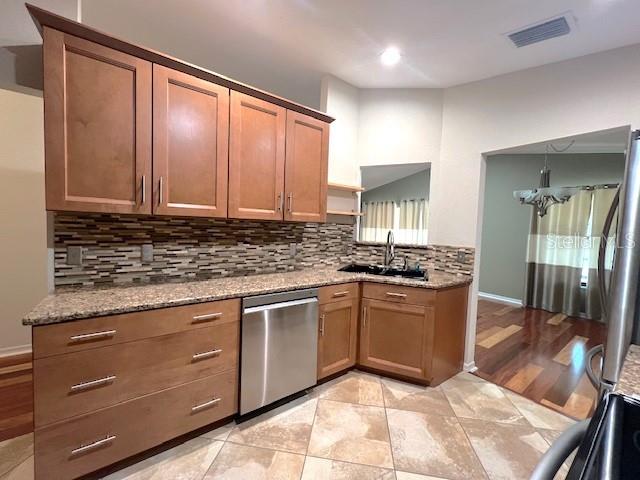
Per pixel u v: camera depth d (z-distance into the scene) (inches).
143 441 66.1
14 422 79.4
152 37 96.8
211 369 75.0
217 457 69.4
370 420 84.4
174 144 76.4
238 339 79.3
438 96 123.9
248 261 106.8
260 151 93.0
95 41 64.8
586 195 195.2
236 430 78.7
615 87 87.0
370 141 131.3
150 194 73.4
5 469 64.8
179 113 76.7
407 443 76.0
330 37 94.0
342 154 127.1
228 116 85.4
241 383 80.0
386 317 105.7
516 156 226.2
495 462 70.8
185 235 92.4
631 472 24.6
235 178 87.7
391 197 203.6
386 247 128.3
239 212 89.3
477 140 115.1
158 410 67.7
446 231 122.3
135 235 83.7
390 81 121.6
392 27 87.2
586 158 198.8
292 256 118.6
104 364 60.8
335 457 70.6
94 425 60.3
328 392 98.0
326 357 100.7
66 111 62.9
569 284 200.8
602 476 24.3
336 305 101.9
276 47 100.9
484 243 245.8
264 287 84.5
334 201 127.7
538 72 101.3
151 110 72.4
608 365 50.3
